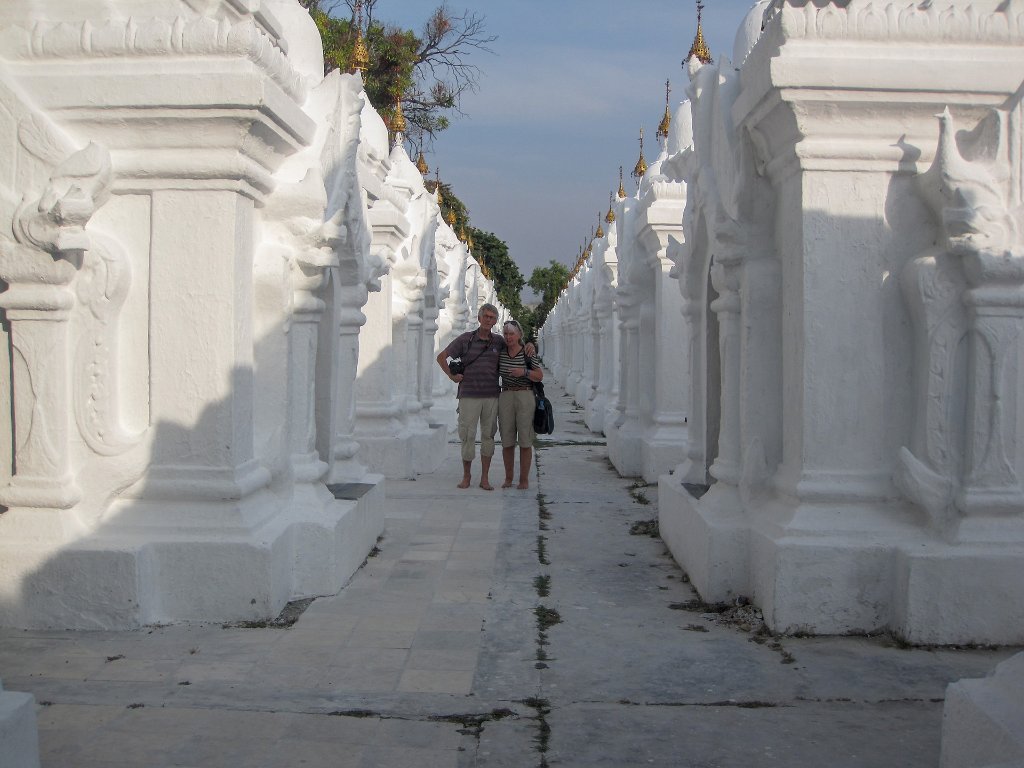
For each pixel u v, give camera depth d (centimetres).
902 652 446
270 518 509
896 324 493
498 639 465
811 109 475
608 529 751
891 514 485
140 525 477
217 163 470
